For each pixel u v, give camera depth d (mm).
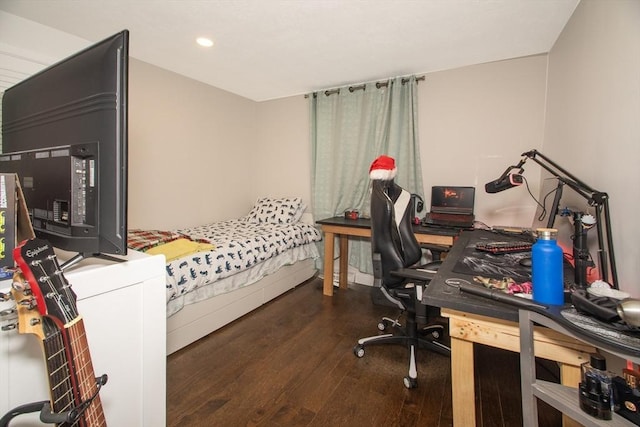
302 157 3699
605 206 1183
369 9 1835
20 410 633
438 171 2893
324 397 1556
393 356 1931
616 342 603
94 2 1802
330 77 3016
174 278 1877
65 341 637
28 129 959
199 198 3279
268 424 1378
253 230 3018
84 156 763
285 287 3010
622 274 1148
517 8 1812
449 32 2107
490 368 1826
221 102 3479
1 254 760
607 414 653
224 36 2191
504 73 2584
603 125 1364
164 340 976
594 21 1500
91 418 678
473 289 920
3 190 767
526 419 792
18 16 1961
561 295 805
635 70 1100
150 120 2766
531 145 2518
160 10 1875
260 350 1988
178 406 1481
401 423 1388
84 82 760
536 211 2387
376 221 1746
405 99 2953
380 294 2404
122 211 728
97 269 798
